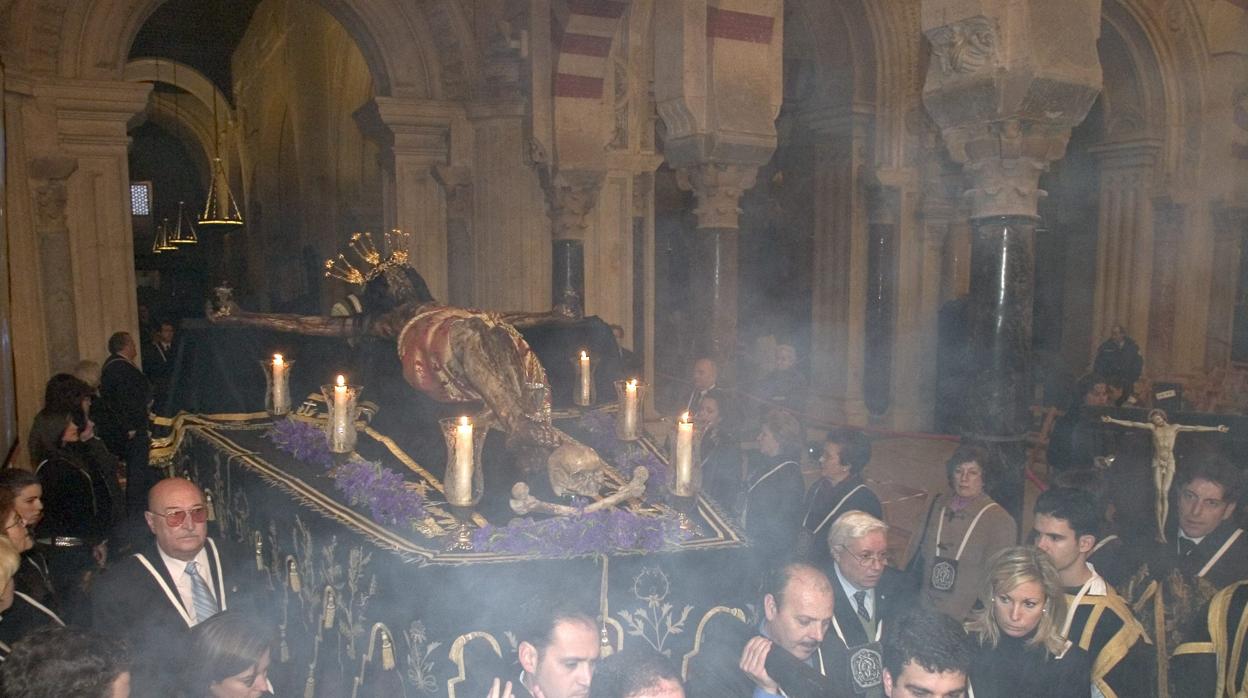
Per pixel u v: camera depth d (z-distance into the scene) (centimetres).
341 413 435
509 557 320
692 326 809
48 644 201
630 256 1116
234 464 475
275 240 2028
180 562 342
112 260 901
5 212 699
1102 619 269
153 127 2541
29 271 841
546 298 1065
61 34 861
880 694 296
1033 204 473
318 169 1664
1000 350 475
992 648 265
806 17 1242
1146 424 418
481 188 1059
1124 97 1323
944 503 371
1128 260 1336
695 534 359
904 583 362
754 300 1517
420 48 1039
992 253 475
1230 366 1248
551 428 420
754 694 262
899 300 1259
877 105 1227
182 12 1973
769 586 268
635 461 448
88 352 895
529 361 456
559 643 228
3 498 342
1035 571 258
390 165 1073
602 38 926
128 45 905
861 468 401
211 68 2233
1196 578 298
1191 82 1284
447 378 463
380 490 378
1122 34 1270
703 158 762
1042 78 445
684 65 745
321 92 1605
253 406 577
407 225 1059
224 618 257
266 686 261
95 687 200
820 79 1273
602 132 961
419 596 307
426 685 302
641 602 333
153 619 327
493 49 1016
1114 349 1122
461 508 357
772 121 768
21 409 833
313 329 562
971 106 467
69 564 463
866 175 1255
